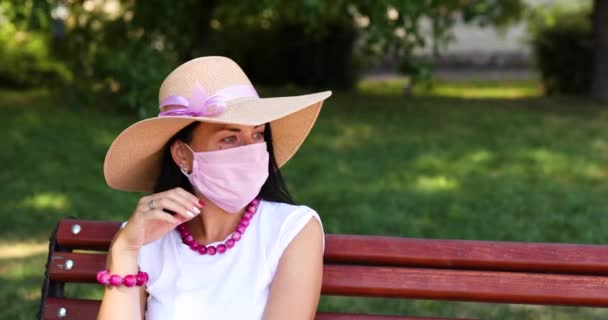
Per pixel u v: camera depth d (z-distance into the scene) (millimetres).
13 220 6105
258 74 13234
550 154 8172
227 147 2422
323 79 12992
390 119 9781
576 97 11828
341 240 2598
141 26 10023
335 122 9508
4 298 4586
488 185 7109
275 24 12914
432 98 11531
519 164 7859
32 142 8320
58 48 10633
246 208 2518
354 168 7684
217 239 2514
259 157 2355
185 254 2488
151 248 2543
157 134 2424
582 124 9641
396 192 6875
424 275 2545
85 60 10133
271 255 2436
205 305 2438
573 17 12883
